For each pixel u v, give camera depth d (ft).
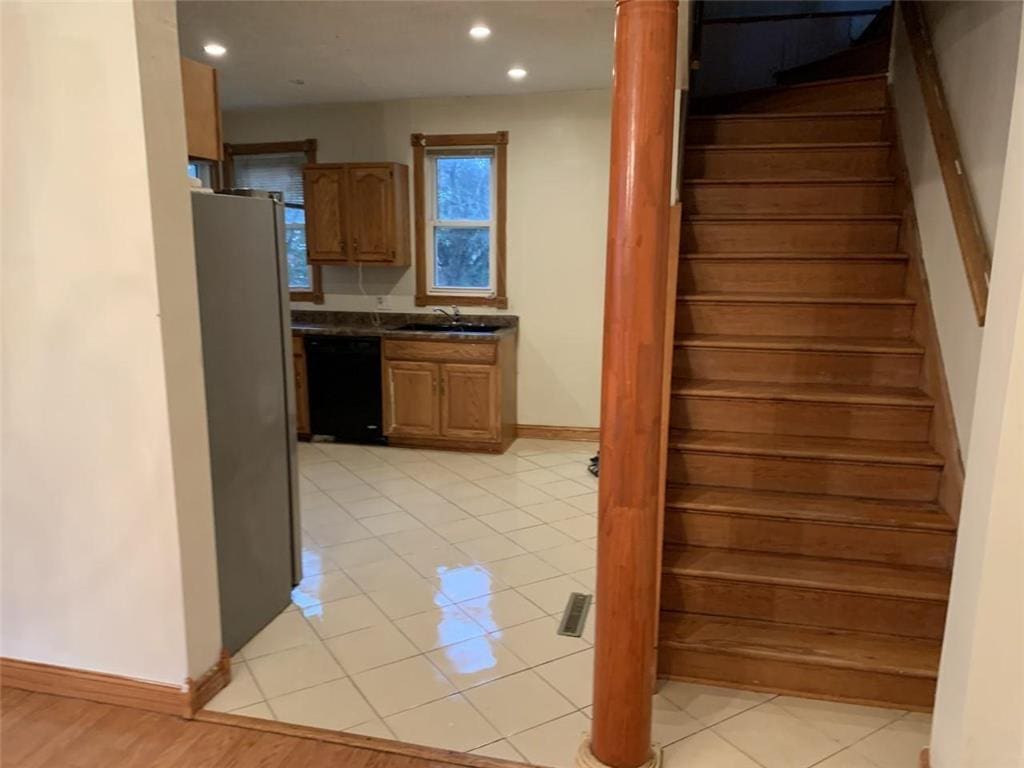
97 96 6.48
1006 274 5.36
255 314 8.82
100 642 7.50
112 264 6.75
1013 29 7.39
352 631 9.07
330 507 13.50
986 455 5.51
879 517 8.26
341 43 12.76
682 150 11.60
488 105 17.28
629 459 6.03
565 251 17.48
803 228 11.28
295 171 19.01
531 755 6.78
